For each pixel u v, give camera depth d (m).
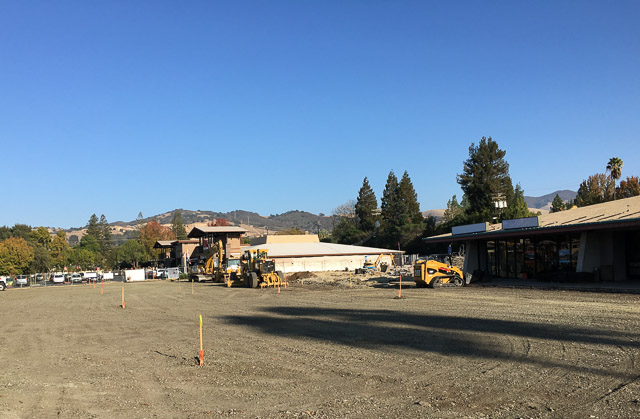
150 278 81.12
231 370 10.88
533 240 33.06
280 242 81.31
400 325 16.14
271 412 7.81
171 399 8.83
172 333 16.92
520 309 18.58
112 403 8.73
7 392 9.74
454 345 12.29
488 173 71.12
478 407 7.54
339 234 109.81
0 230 135.75
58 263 117.94
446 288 31.36
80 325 20.42
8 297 46.91
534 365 9.89
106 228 163.50
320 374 10.09
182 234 159.25
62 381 10.56
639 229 26.55
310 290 36.62
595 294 22.73
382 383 9.17
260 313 21.86
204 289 43.59
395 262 71.25
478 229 34.84
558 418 6.93
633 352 10.54
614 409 7.16
